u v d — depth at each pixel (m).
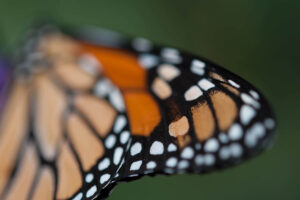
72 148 0.27
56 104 0.27
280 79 0.35
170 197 0.34
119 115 0.27
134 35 0.34
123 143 0.27
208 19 0.35
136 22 0.34
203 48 0.35
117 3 0.34
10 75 0.27
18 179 0.27
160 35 0.35
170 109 0.26
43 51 0.27
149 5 0.35
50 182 0.27
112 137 0.27
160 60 0.26
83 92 0.27
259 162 0.35
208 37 0.35
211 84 0.26
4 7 0.32
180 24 0.35
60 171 0.27
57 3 0.33
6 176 0.27
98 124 0.27
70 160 0.27
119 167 0.27
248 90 0.26
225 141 0.26
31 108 0.27
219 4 0.35
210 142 0.26
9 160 0.27
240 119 0.26
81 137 0.27
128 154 0.27
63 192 0.27
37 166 0.27
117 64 0.27
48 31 0.27
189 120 0.26
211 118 0.26
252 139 0.26
